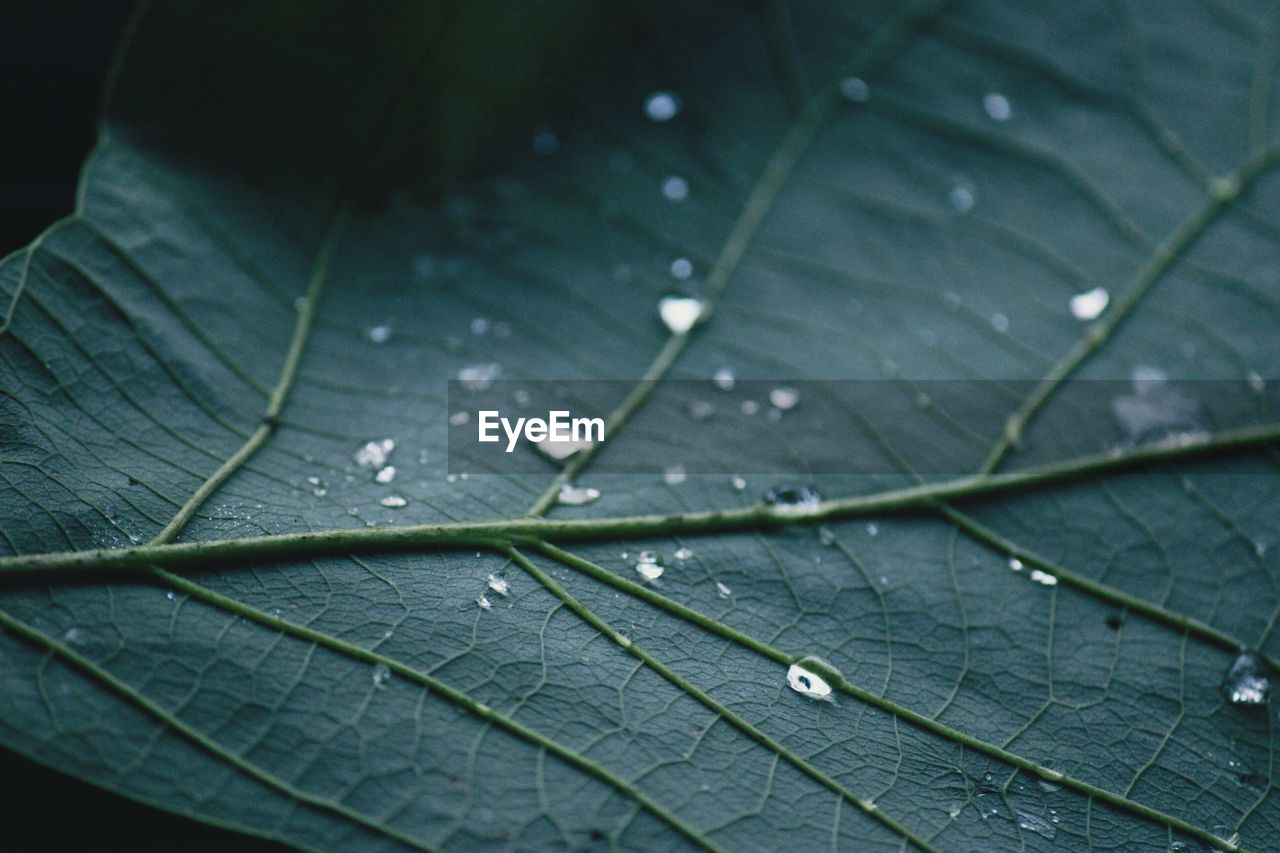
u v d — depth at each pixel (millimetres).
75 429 205
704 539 214
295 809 190
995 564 217
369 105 230
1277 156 244
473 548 208
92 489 202
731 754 199
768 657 207
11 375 205
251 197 226
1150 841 201
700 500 217
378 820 190
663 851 192
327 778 191
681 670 204
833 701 205
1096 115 246
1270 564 219
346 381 220
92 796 197
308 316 224
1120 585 217
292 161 228
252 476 209
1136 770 205
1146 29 248
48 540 198
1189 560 219
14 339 207
